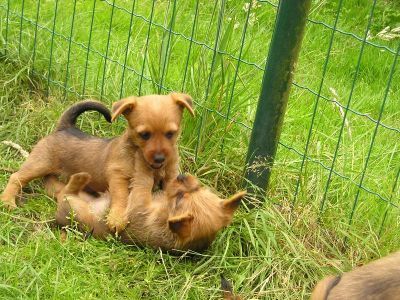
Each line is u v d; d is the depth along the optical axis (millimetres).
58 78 1606
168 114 1190
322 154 1446
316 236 1263
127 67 1552
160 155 1179
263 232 1230
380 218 1306
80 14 1851
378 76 1983
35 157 1305
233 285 1148
